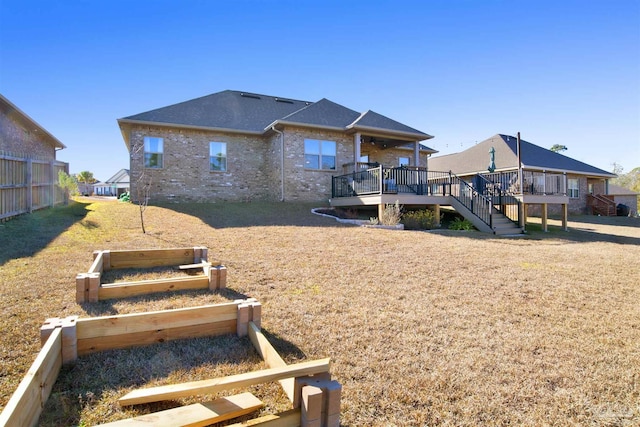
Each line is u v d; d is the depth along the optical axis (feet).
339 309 13.39
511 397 8.55
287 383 7.63
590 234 42.91
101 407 7.11
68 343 8.37
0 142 35.14
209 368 8.76
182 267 16.40
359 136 48.26
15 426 5.41
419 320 12.80
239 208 41.24
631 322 13.52
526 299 15.71
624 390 9.08
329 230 30.73
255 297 14.12
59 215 30.78
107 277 15.25
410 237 30.17
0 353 8.82
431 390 8.63
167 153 45.83
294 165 47.85
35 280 14.29
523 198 41.32
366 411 7.71
